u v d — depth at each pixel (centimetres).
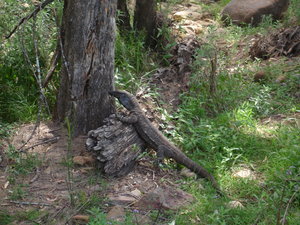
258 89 454
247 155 362
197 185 331
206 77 452
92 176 336
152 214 294
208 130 388
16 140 383
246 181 330
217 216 290
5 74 445
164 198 307
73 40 368
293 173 330
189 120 404
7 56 446
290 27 546
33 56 446
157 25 535
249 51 541
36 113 425
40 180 332
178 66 481
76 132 382
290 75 472
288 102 435
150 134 359
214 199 312
